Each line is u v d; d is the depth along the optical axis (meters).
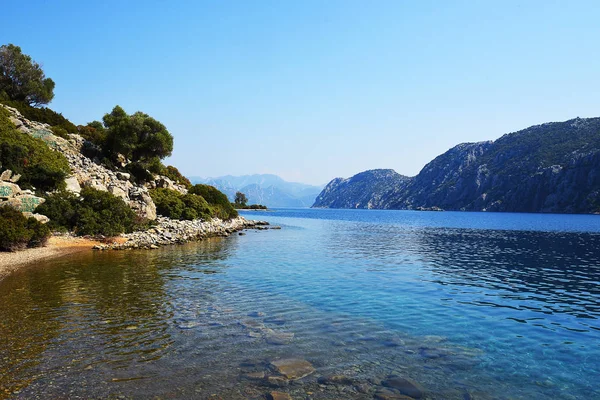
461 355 11.79
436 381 10.00
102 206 42.94
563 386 9.86
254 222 81.94
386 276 24.84
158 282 21.05
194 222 57.00
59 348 11.38
